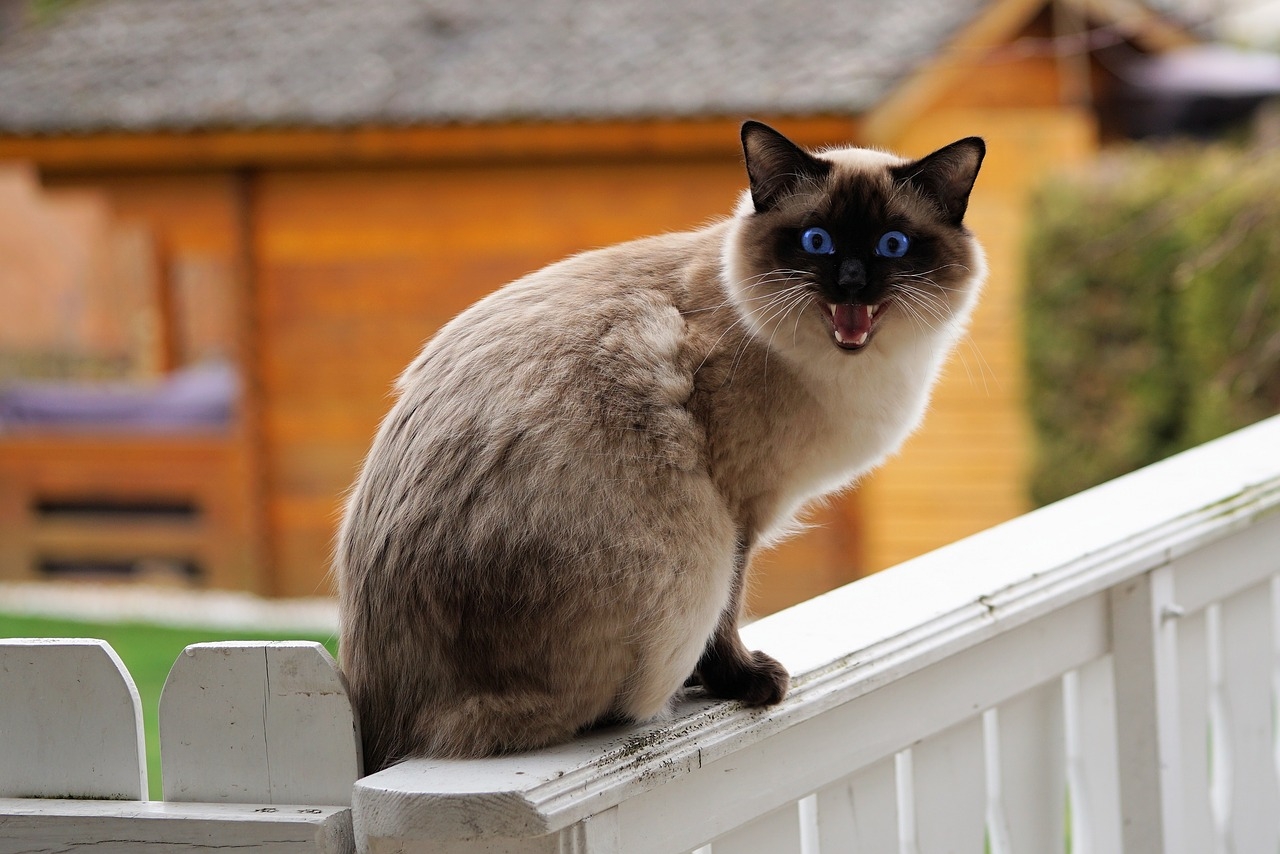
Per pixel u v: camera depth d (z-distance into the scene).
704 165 9.27
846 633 2.20
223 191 10.00
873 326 2.55
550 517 1.99
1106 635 2.68
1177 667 2.82
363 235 9.84
